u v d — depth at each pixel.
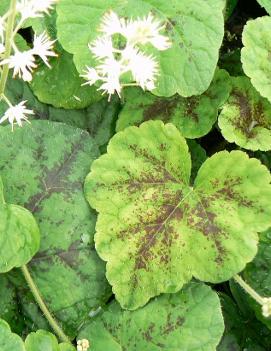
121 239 0.35
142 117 0.39
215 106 0.39
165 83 0.36
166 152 0.36
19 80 0.39
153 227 0.35
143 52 0.35
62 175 0.36
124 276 0.34
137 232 0.35
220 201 0.35
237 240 0.34
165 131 0.36
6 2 0.37
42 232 0.35
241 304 0.38
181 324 0.34
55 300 0.35
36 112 0.39
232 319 0.38
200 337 0.34
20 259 0.33
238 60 0.41
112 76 0.32
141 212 0.35
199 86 0.36
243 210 0.35
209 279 0.34
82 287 0.35
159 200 0.35
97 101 0.39
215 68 0.37
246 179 0.35
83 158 0.36
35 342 0.32
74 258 0.35
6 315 0.35
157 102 0.39
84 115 0.39
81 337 0.35
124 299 0.34
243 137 0.38
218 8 0.37
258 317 0.37
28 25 0.37
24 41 0.38
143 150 0.36
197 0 0.36
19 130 0.36
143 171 0.36
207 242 0.35
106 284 0.35
